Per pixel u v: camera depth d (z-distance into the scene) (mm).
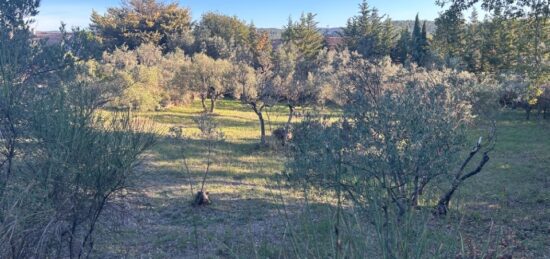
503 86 13047
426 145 3725
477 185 11102
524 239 7309
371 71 9234
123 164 5312
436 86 5164
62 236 5059
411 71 10750
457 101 6168
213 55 45906
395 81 9125
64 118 4809
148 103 25438
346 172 3660
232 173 13242
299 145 4242
